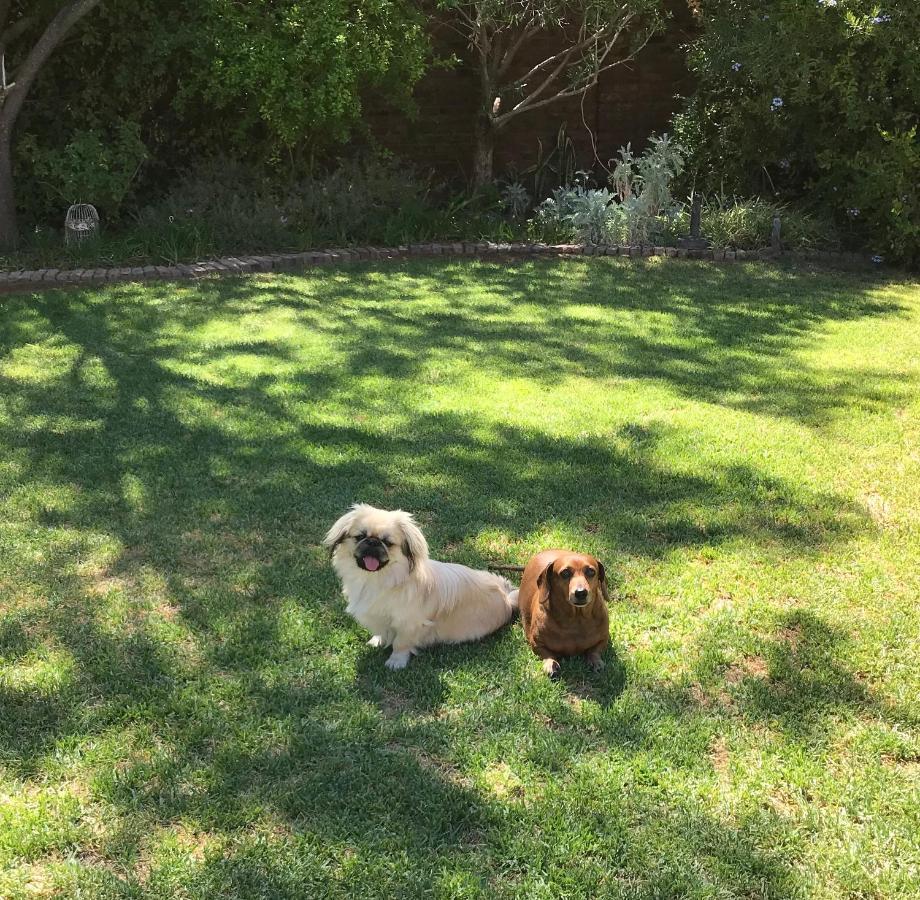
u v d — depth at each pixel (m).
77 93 6.25
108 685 1.98
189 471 2.98
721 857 1.58
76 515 2.69
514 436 3.30
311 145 6.85
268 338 4.39
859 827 1.64
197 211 6.14
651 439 3.28
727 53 6.51
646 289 5.45
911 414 3.54
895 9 5.91
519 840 1.60
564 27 7.37
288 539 2.59
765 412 3.55
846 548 2.59
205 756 1.79
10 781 1.72
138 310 4.78
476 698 1.97
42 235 5.93
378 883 1.51
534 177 7.62
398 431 3.33
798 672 2.05
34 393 3.62
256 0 6.13
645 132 7.91
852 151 6.40
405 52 6.53
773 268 5.99
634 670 2.07
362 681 2.02
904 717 1.92
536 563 2.19
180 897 1.49
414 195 6.80
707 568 2.48
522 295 5.28
